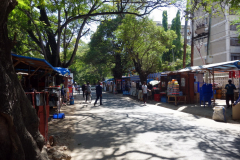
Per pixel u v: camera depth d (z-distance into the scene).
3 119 2.56
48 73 10.45
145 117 9.50
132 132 6.58
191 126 7.55
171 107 13.73
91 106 14.25
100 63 33.34
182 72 15.02
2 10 2.74
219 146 5.11
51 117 9.33
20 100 3.01
